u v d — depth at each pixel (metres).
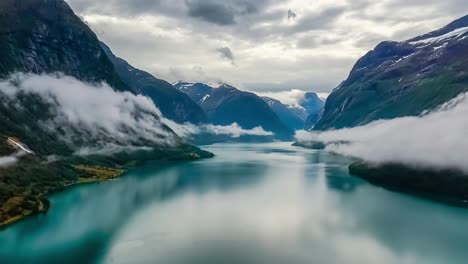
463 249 148.12
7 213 181.12
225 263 133.12
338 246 150.38
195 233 163.00
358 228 172.25
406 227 174.00
